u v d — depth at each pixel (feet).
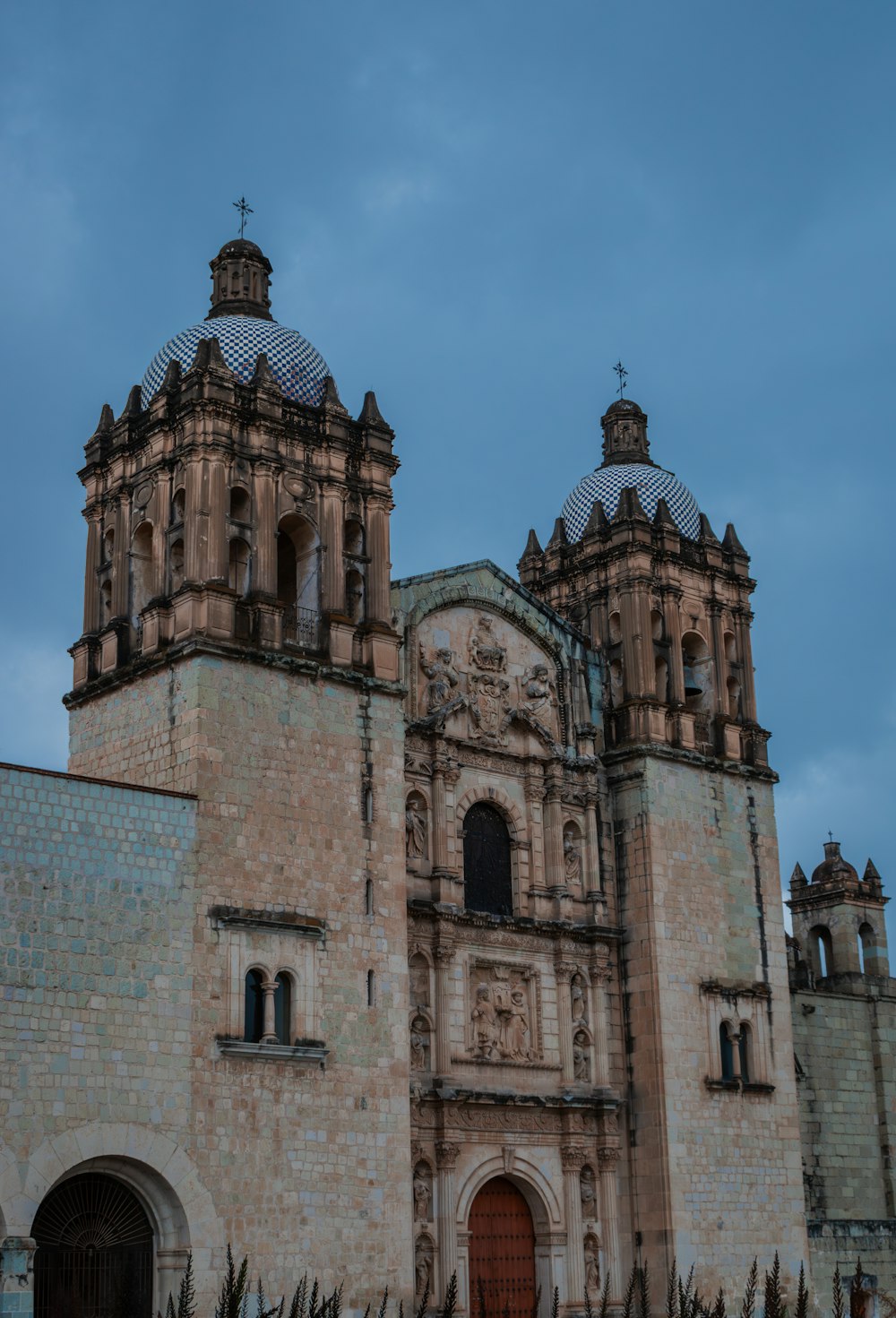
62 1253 137.80
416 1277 166.09
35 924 138.10
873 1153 236.02
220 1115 145.69
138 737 161.17
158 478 169.99
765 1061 201.36
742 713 216.54
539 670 199.62
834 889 253.03
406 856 177.47
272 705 161.17
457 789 185.26
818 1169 226.99
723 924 202.49
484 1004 180.75
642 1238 186.09
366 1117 156.35
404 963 163.94
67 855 141.69
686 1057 192.24
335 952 158.61
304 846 159.22
